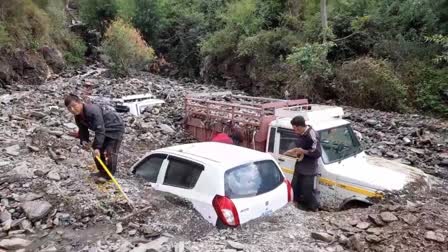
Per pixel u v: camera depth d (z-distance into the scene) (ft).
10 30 73.31
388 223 20.52
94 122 23.18
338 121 28.86
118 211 21.66
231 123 35.01
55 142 32.96
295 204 24.94
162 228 19.97
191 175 21.50
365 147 39.75
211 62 90.58
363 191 24.36
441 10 65.05
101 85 70.54
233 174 20.51
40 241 19.69
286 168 27.73
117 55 82.48
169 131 42.34
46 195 23.26
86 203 22.20
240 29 84.28
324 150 26.55
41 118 42.68
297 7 78.84
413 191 24.47
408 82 61.82
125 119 45.27
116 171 26.63
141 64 88.58
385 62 63.16
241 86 82.64
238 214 19.84
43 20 83.05
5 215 21.70
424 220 20.47
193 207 20.83
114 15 105.09
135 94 63.10
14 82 70.74
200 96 46.55
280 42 75.25
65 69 86.94
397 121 51.37
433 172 34.06
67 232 20.36
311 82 66.13
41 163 27.84
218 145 24.23
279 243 18.92
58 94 60.44
